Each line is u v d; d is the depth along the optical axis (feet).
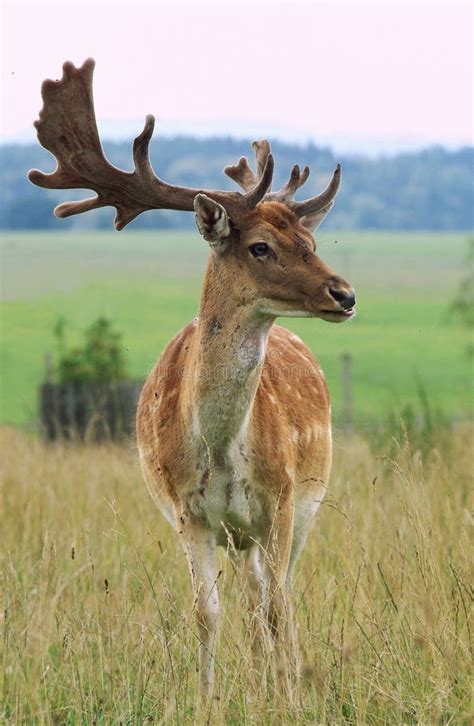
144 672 42.34
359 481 65.51
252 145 52.80
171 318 349.82
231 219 44.91
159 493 50.47
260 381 47.62
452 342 323.16
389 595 44.93
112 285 490.08
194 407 45.19
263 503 46.47
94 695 42.14
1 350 310.24
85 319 355.56
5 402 217.97
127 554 55.77
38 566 54.08
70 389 114.52
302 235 45.14
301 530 51.83
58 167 47.85
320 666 43.04
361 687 41.27
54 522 62.54
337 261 612.70
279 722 40.11
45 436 106.01
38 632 45.60
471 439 81.87
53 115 47.70
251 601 47.80
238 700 41.63
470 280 249.34
